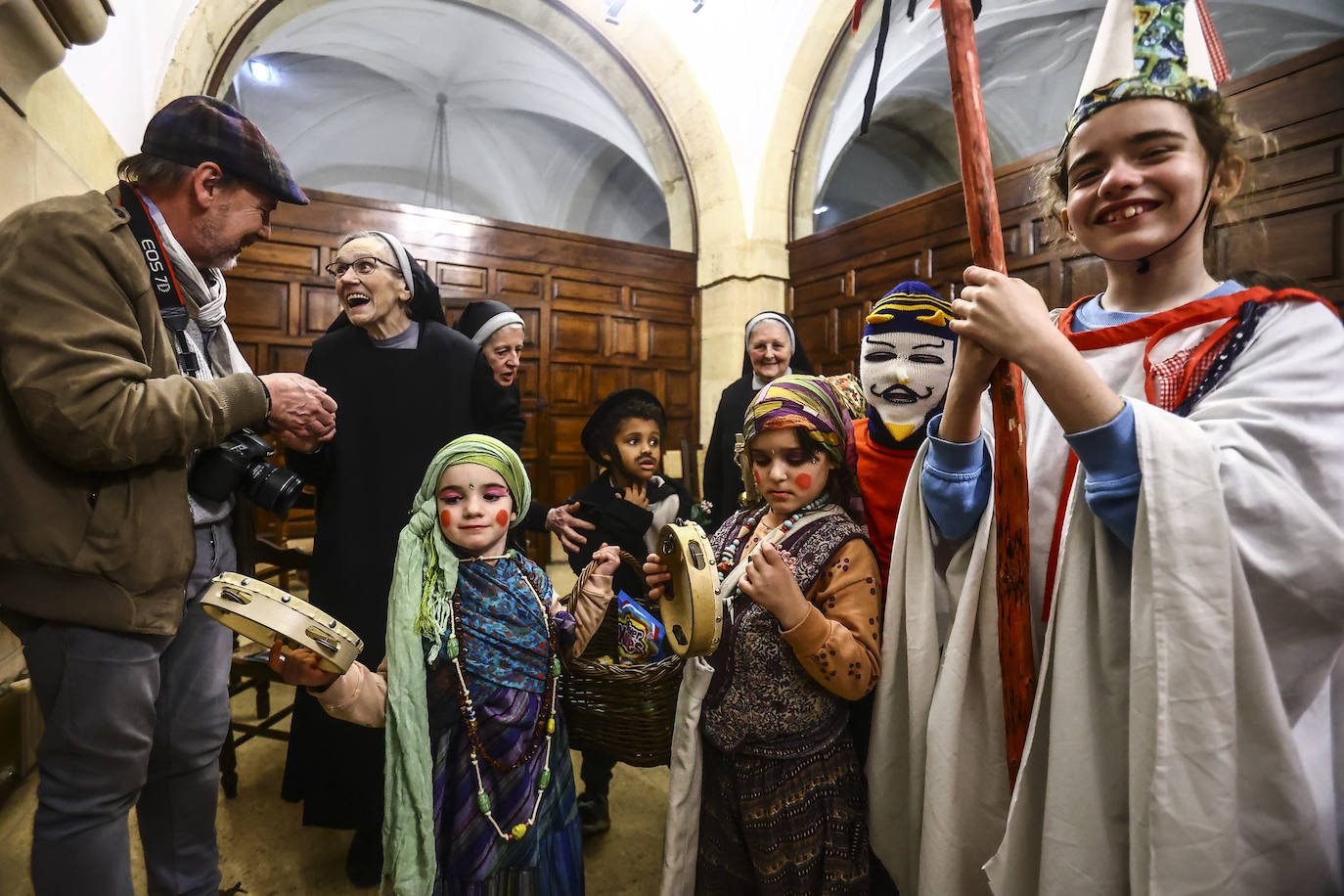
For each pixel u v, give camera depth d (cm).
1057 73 628
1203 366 82
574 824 126
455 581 118
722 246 616
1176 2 80
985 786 94
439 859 113
